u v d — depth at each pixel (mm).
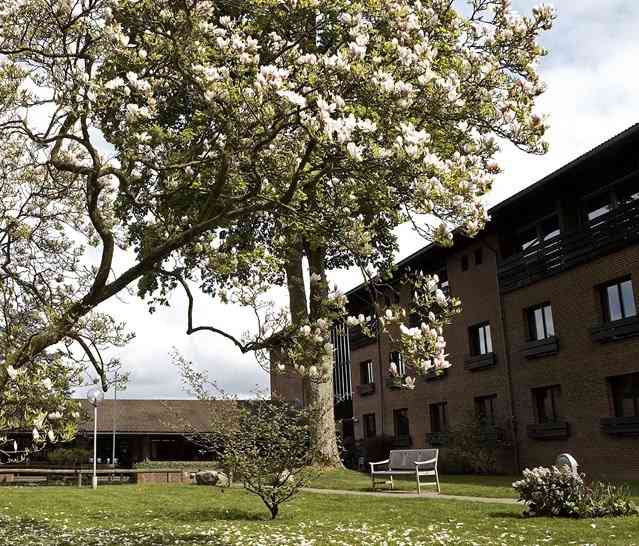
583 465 21438
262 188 9148
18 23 9195
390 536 10242
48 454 34406
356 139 7273
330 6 8938
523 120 8633
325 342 8805
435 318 7980
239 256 10719
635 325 19453
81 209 11141
